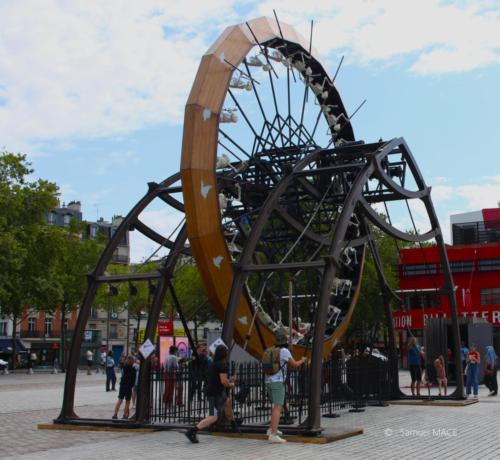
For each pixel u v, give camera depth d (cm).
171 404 1705
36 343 8750
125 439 1389
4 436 1468
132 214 1809
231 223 1956
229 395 1437
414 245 7094
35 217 5541
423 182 2238
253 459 1116
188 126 1595
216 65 1673
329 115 2233
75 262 6731
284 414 1552
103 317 9450
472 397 2503
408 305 5806
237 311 1684
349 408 2050
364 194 2162
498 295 5894
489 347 2712
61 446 1305
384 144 1903
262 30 1866
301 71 2108
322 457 1138
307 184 1947
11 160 5375
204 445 1286
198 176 1577
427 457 1151
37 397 2769
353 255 2291
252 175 1977
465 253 5994
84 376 5531
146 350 1602
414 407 2130
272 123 1959
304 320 3966
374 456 1155
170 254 1741
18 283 5372
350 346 5481
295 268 1520
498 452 1215
